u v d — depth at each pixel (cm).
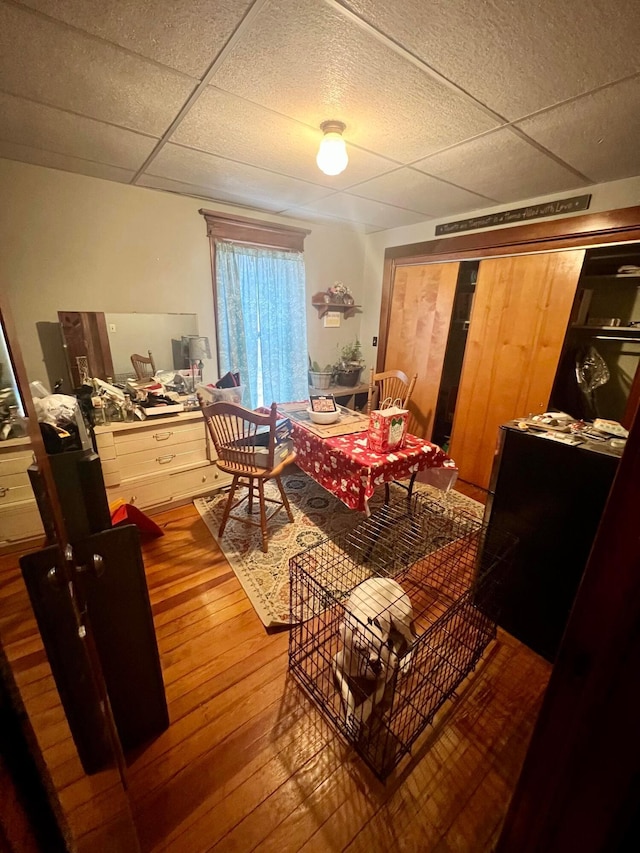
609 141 164
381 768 108
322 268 355
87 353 241
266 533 213
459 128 157
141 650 108
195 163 202
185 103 142
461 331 328
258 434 310
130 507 215
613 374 252
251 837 97
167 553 209
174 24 102
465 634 142
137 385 257
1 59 116
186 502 264
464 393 300
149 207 249
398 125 156
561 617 141
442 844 96
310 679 134
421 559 197
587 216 218
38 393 156
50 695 48
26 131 167
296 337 343
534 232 244
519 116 146
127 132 167
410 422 348
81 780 55
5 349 54
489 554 161
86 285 237
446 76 123
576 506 132
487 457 291
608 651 50
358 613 125
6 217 207
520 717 127
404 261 335
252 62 118
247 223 292
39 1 93
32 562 50
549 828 64
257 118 153
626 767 50
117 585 99
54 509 67
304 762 113
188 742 118
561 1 91
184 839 97
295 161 197
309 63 118
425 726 120
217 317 294
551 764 61
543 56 111
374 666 116
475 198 250
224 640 154
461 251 289
